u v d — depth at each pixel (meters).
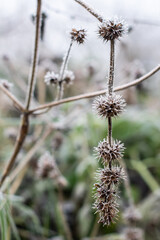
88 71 0.62
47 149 0.58
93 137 0.61
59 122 0.53
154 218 0.50
